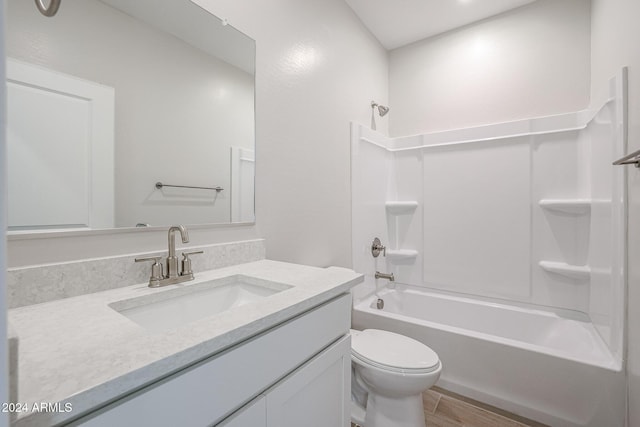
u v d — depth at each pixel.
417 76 2.49
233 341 0.58
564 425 1.37
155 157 0.98
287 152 1.49
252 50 1.30
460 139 2.24
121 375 0.42
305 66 1.61
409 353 1.34
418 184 2.44
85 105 0.82
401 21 2.22
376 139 2.31
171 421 0.50
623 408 1.25
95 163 0.85
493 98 2.17
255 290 1.00
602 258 1.56
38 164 0.74
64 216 0.79
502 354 1.52
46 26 0.75
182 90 1.06
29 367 0.44
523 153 2.03
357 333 1.58
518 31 2.09
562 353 1.41
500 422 1.45
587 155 1.83
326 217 1.78
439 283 2.33
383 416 1.30
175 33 1.04
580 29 1.90
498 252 2.11
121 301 0.76
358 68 2.15
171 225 1.03
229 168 1.21
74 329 0.58
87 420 0.40
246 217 1.28
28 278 0.71
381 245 2.31
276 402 0.70
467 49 2.27
